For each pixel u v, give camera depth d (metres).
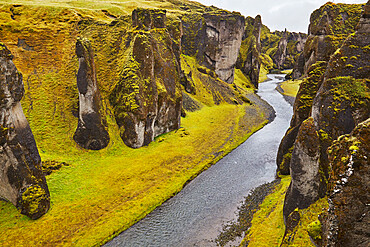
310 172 20.19
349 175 9.30
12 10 50.56
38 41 46.72
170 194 32.00
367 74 22.31
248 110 75.25
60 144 36.84
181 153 42.84
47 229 24.16
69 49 48.34
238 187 34.06
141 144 43.59
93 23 54.81
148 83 45.47
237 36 100.75
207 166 40.12
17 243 22.28
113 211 27.88
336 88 23.05
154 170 36.75
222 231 25.45
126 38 51.75
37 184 26.08
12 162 24.61
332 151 10.77
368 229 9.31
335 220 9.73
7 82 23.61
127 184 32.81
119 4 94.94
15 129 24.80
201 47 99.25
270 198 29.12
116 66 48.59
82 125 38.38
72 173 33.03
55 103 40.69
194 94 77.50
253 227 24.53
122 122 43.00
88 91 37.78
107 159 38.09
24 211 24.92
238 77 117.88
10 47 43.62
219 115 67.88
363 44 23.06
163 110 49.75
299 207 20.88
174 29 66.88
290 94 99.06
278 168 36.41
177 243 24.22
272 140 52.28
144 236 25.19
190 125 58.47
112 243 24.14
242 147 48.66
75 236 23.92
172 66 54.34
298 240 17.75
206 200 31.27
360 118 21.16
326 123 22.84
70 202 28.12
